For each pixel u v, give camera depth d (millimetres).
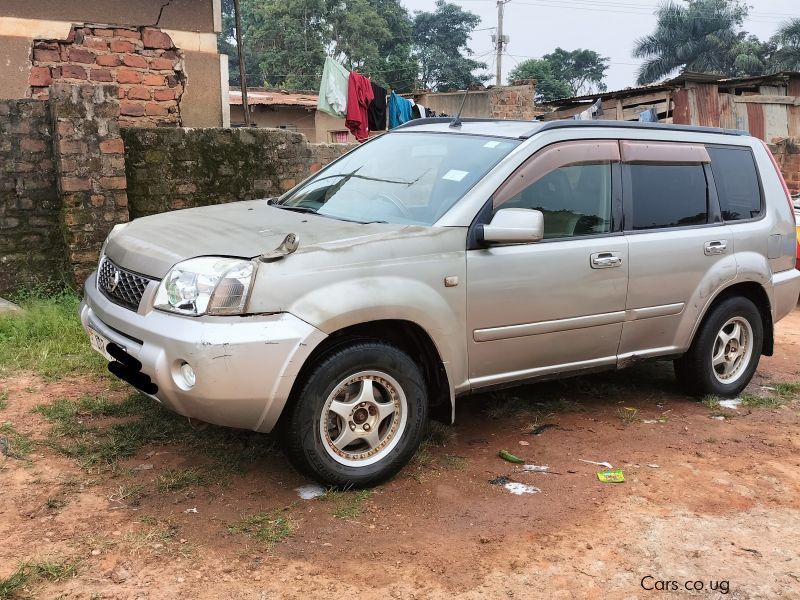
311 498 3488
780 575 3080
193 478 3553
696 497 3760
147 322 3309
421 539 3211
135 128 6957
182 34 9211
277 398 3223
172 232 3764
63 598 2633
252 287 3191
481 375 3990
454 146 4391
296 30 40094
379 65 43156
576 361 4406
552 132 4281
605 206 4434
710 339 5078
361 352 3455
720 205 5086
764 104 18625
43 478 3479
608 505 3619
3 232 6488
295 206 4391
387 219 3951
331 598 2764
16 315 5762
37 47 8359
